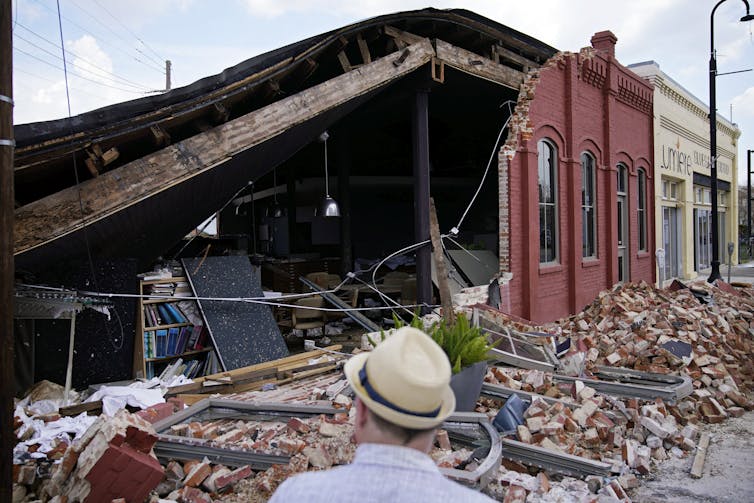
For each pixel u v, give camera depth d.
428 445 1.36
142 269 7.78
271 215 16.09
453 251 11.79
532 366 7.35
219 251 12.91
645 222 17.20
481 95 11.59
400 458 1.31
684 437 5.63
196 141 5.92
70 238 5.51
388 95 9.55
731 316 10.98
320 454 3.85
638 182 16.89
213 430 4.55
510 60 10.77
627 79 15.08
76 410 5.27
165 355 6.95
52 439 4.46
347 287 11.23
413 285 11.00
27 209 4.98
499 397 5.94
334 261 14.56
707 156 24.05
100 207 5.29
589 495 4.06
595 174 13.64
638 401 6.25
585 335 9.42
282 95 8.12
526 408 5.64
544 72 11.30
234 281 7.79
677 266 20.67
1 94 3.47
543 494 4.06
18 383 5.82
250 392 6.27
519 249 10.61
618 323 9.45
